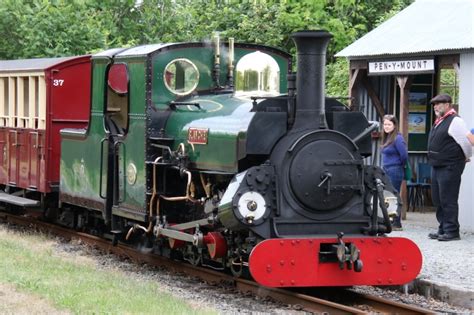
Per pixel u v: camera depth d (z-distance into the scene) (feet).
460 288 32.86
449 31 51.29
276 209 32.32
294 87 33.35
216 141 34.47
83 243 47.19
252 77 37.70
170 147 38.11
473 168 47.29
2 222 56.85
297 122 32.94
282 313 30.53
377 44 54.70
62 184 48.11
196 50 39.37
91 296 30.07
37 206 51.37
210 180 35.45
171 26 83.82
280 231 32.40
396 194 33.99
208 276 37.17
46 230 52.31
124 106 40.63
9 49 78.89
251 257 31.19
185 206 38.24
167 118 38.60
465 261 38.45
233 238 34.27
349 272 32.37
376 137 47.91
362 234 33.42
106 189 41.81
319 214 32.94
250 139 32.53
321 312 30.81
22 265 36.19
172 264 39.81
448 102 44.34
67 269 36.27
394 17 59.16
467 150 43.78
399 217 34.12
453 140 43.73
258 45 40.60
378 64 53.98
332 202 32.76
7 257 38.19
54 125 51.31
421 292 34.55
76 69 52.21
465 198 47.78
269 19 79.51
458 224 44.39
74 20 78.18
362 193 33.45
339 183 32.65
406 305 30.99
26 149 54.08
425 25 54.80
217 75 39.60
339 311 30.22
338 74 76.79
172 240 37.70
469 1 55.62
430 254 40.16
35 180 52.60
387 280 32.65
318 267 32.01
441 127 44.14
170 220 38.58
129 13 85.40
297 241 31.71
